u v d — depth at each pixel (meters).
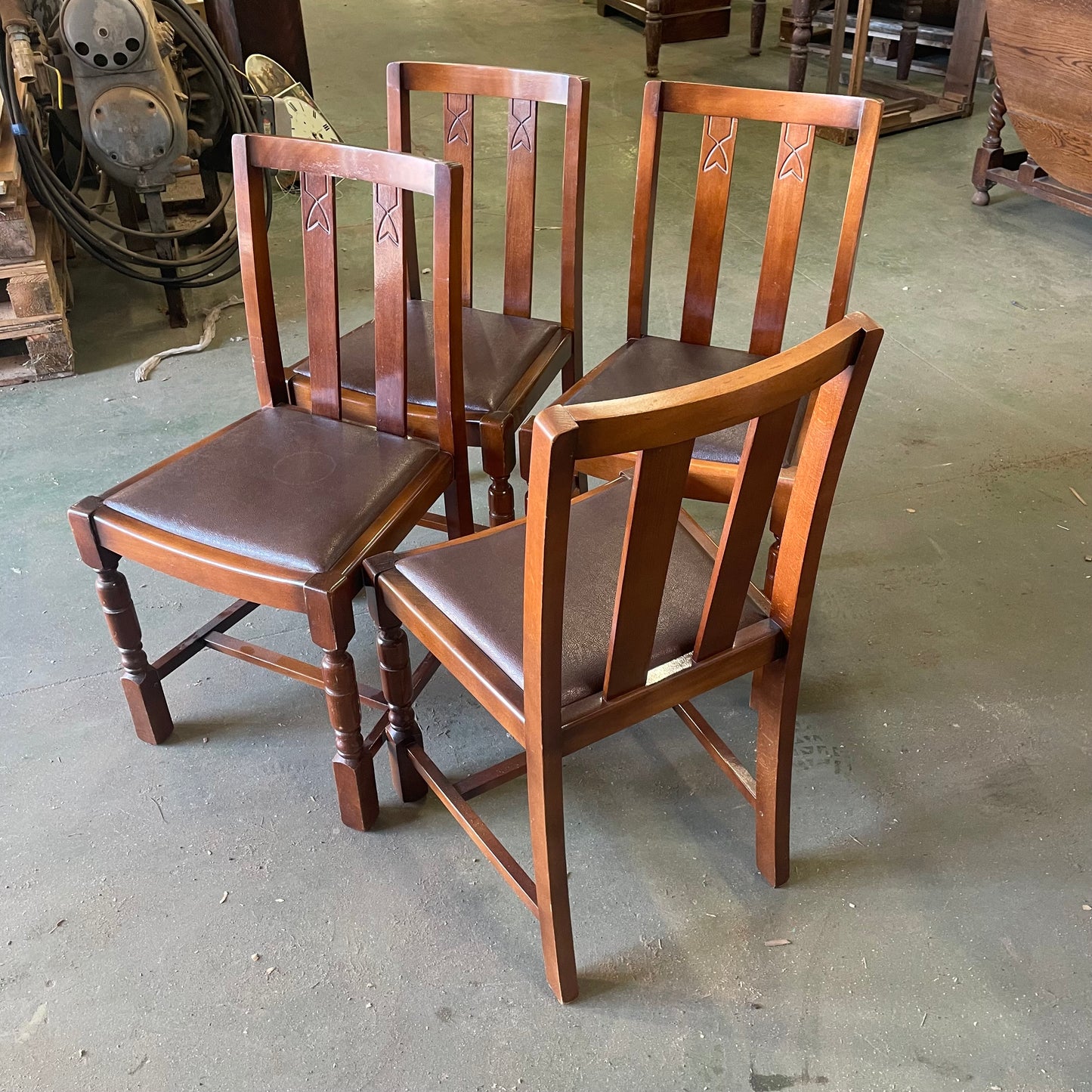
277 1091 1.27
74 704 1.81
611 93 5.07
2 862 1.54
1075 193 3.44
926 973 1.39
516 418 1.74
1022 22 3.17
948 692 1.82
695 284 1.89
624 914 1.47
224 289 3.24
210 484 1.49
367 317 3.04
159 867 1.54
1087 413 2.59
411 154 1.44
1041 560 2.12
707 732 1.55
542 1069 1.29
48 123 3.08
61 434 2.53
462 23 6.38
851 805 1.62
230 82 3.09
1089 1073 1.27
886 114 4.43
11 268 2.60
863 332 0.98
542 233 3.65
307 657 1.90
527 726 1.13
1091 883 1.50
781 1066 1.29
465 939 1.44
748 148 4.33
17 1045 1.32
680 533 1.40
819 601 2.03
